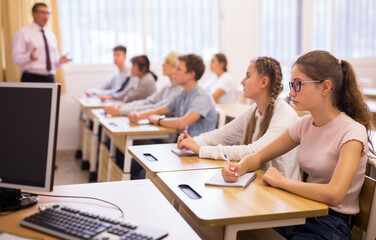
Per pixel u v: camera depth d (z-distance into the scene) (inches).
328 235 56.0
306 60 57.3
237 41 223.1
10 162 48.1
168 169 65.5
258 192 54.7
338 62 57.6
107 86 195.8
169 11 209.9
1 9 173.9
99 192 54.7
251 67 76.1
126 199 52.0
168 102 133.1
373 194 56.6
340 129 57.2
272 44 228.5
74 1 193.5
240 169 62.2
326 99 57.9
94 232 40.4
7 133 48.3
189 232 42.6
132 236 40.0
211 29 218.2
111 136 118.6
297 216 48.2
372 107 124.3
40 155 47.1
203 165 68.5
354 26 237.1
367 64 238.8
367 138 58.7
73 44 195.9
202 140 83.4
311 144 60.8
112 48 197.3
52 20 187.0
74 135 201.8
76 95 190.9
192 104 107.2
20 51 157.8
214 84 188.1
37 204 49.8
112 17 200.4
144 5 204.2
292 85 58.8
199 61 109.0
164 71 138.3
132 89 176.1
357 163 53.3
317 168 59.2
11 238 40.3
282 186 55.6
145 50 207.6
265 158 64.9
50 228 41.7
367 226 57.4
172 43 212.4
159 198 52.6
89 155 160.6
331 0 232.2
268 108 75.1
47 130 46.9
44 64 161.3
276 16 227.3
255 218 46.5
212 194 53.4
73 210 45.7
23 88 47.9
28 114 47.7
